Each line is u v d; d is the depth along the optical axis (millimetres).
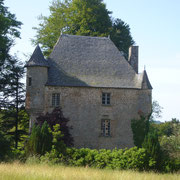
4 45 36250
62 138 31516
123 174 16484
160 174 20516
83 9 47375
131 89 35062
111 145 33844
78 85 33781
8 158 24844
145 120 34656
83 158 24125
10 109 40312
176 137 29062
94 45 37281
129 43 51312
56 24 48125
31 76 33625
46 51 48250
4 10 39750
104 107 34250
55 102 33562
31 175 14430
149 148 24797
